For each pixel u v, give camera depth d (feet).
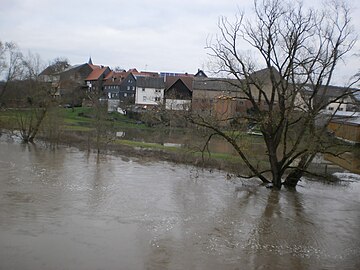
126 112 233.14
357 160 131.75
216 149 139.74
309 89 93.40
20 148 130.11
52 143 142.61
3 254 44.60
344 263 48.80
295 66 78.43
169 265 44.78
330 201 80.48
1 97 180.45
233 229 58.70
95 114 160.15
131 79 298.35
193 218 62.64
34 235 50.72
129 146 140.15
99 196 71.82
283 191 86.79
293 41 79.82
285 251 51.55
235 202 75.00
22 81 183.52
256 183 92.84
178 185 86.53
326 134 91.91
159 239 52.29
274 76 87.51
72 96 242.17
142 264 44.50
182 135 173.47
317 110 79.36
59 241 49.32
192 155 119.44
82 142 143.43
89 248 47.78
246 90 84.38
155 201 71.31
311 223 64.23
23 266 42.09
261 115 83.82
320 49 79.92
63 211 61.57
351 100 119.03
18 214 58.70
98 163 108.68
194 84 220.23
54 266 42.52
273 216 67.10
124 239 51.37
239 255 49.16
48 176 86.38
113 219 59.21
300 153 83.82
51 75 184.44
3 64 180.75
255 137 109.70
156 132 173.47
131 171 99.71
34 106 146.00
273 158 87.66
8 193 70.03
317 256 50.55
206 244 51.90
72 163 106.01
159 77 304.71
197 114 91.71
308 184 97.40
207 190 83.56
